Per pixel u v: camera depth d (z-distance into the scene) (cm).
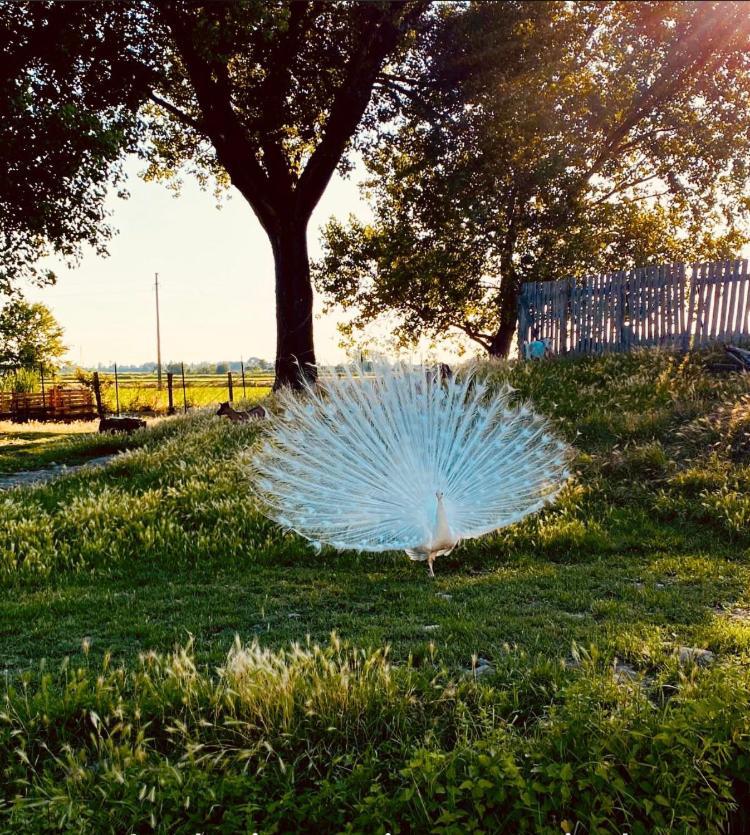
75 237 1930
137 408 4306
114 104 1958
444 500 743
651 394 1474
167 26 1878
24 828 390
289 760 443
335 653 578
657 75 2358
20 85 1683
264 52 1933
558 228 2525
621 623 650
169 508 1127
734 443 1182
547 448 856
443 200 2381
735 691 461
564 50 2267
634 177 2902
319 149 2083
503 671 534
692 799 404
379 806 394
